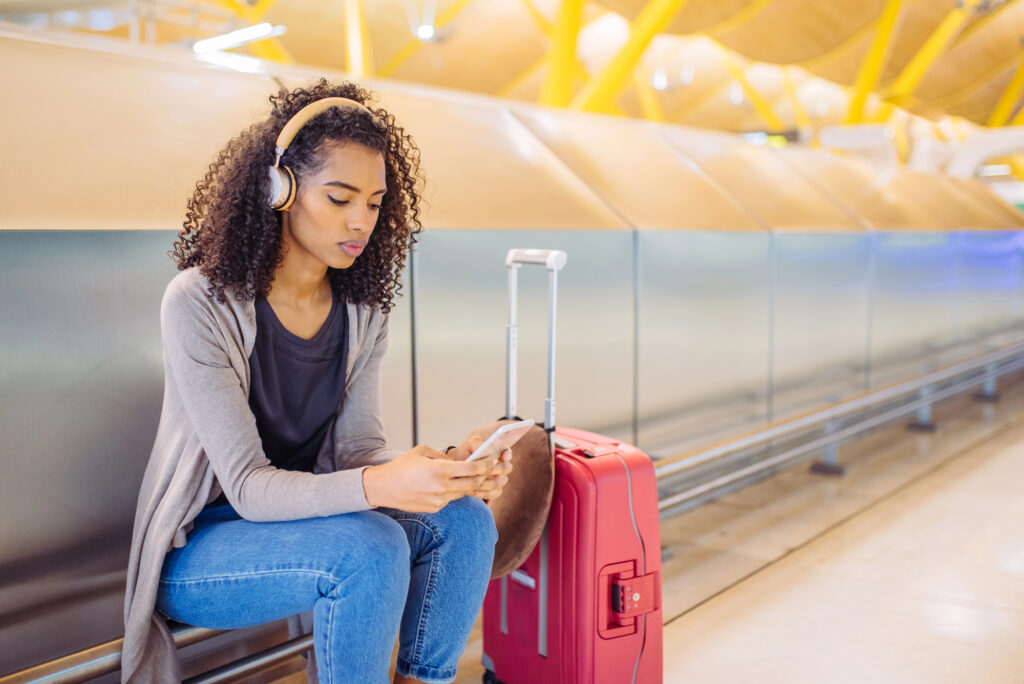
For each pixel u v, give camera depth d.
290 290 1.33
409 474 1.16
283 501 1.18
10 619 1.63
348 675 1.16
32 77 1.85
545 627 1.76
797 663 2.09
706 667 2.06
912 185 5.91
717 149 4.23
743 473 3.11
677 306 3.19
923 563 2.80
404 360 2.31
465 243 2.44
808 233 3.92
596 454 1.73
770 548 2.96
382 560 1.15
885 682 1.98
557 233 2.70
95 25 3.07
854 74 14.73
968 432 4.94
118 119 1.93
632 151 3.58
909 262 4.91
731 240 3.44
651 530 1.75
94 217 1.71
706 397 3.39
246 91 2.29
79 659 1.34
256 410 1.32
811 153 5.20
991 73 17.88
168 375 1.28
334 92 1.34
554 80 8.59
